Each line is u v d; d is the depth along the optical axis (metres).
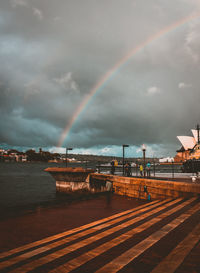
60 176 25.30
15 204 20.20
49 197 24.88
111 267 3.70
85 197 15.77
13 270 3.78
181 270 3.44
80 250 4.68
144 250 4.38
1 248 5.38
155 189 14.16
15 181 54.75
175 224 6.22
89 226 7.30
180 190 12.32
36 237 6.39
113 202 13.55
